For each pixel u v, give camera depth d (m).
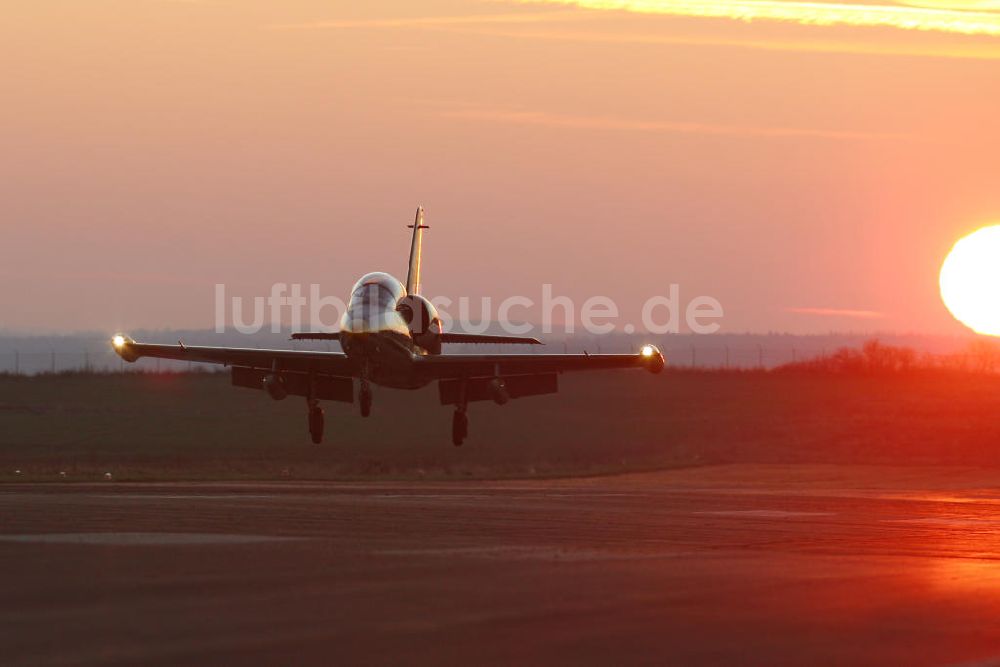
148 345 127.38
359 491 115.69
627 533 69.69
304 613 42.50
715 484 161.50
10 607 43.47
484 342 132.00
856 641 38.38
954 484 162.38
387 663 35.38
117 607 43.50
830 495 118.19
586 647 37.41
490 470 194.38
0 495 101.06
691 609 43.47
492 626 40.38
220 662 35.50
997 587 48.53
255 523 73.44
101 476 163.12
